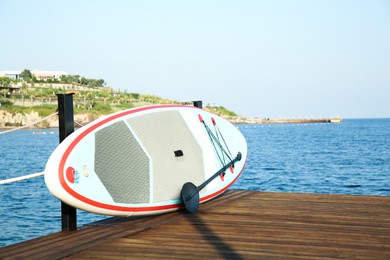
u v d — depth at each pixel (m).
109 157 5.45
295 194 7.96
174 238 4.87
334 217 5.96
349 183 23.05
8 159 38.78
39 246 4.58
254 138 81.88
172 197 6.21
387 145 55.97
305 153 43.53
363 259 4.11
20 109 160.62
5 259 4.12
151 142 6.14
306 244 4.60
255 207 6.74
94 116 169.12
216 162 7.35
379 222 5.64
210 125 7.57
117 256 4.20
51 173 4.80
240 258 4.12
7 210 14.58
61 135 5.31
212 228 5.35
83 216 12.66
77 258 4.15
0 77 186.50
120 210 5.48
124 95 198.25
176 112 6.87
